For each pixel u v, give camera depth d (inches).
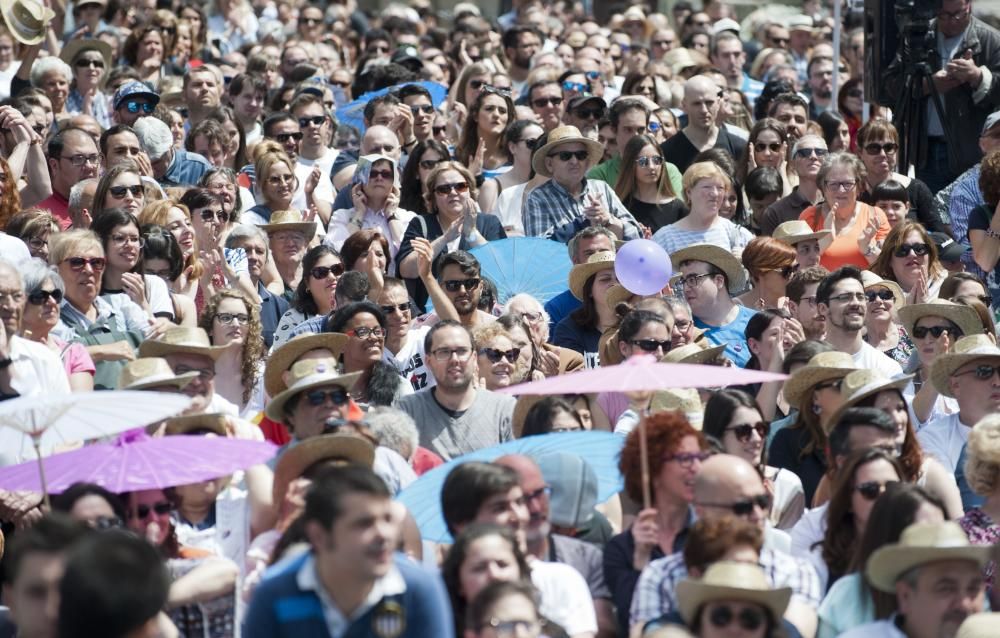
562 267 1497.3
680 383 837.8
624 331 1202.0
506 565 754.8
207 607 796.6
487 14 3435.0
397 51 2354.8
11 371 1031.0
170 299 1293.1
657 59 2701.8
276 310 1453.0
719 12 3129.9
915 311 1266.0
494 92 1843.0
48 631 679.7
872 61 1825.8
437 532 883.4
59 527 687.7
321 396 1001.5
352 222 1600.6
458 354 1145.4
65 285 1187.9
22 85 1883.6
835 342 1294.3
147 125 1654.8
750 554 783.1
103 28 2411.4
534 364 1291.8
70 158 1465.3
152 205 1364.4
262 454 839.7
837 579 887.7
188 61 2354.8
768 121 1806.1
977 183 1617.9
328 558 687.7
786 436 1106.1
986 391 1121.4
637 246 1255.5
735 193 1712.6
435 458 1052.5
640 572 875.4
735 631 743.7
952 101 1747.0
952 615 775.1
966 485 1097.4
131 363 1012.5
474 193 1584.6
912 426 1099.3
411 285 1528.1
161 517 859.4
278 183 1599.4
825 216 1571.1
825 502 1003.3
